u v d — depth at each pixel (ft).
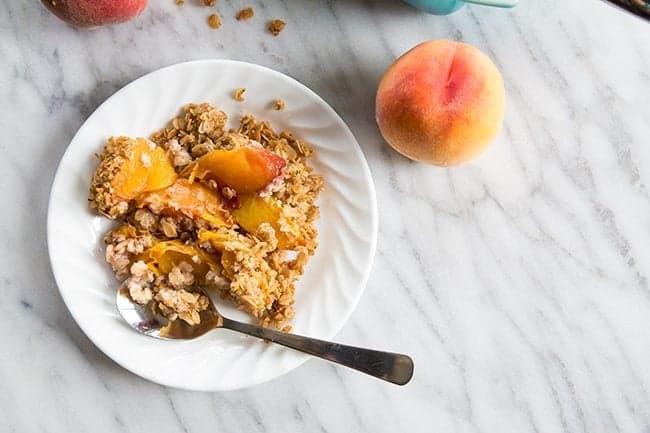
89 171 2.21
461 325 2.35
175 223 2.19
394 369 2.17
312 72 2.32
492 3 2.15
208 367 2.23
